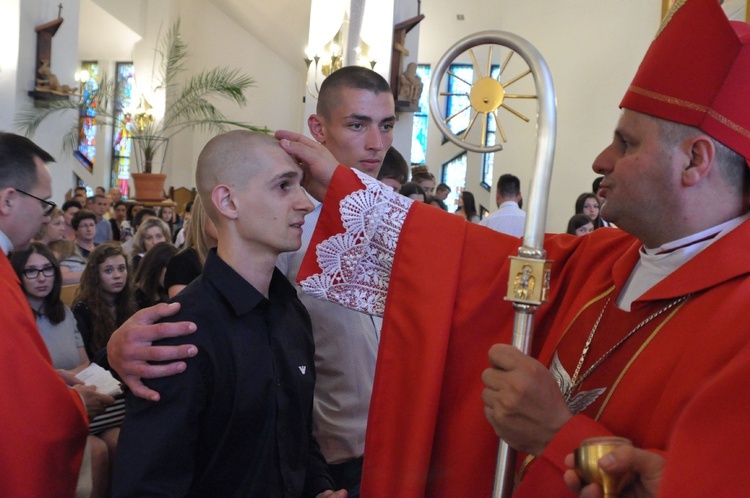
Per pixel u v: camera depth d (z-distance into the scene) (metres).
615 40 7.37
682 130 1.12
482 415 1.34
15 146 1.85
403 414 1.36
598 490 0.92
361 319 1.85
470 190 13.58
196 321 1.33
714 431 0.87
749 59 1.09
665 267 1.20
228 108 14.41
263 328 1.42
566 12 7.71
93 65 14.57
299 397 1.45
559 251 1.47
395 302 1.40
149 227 5.00
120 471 1.26
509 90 7.94
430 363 1.34
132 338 1.29
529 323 1.14
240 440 1.35
